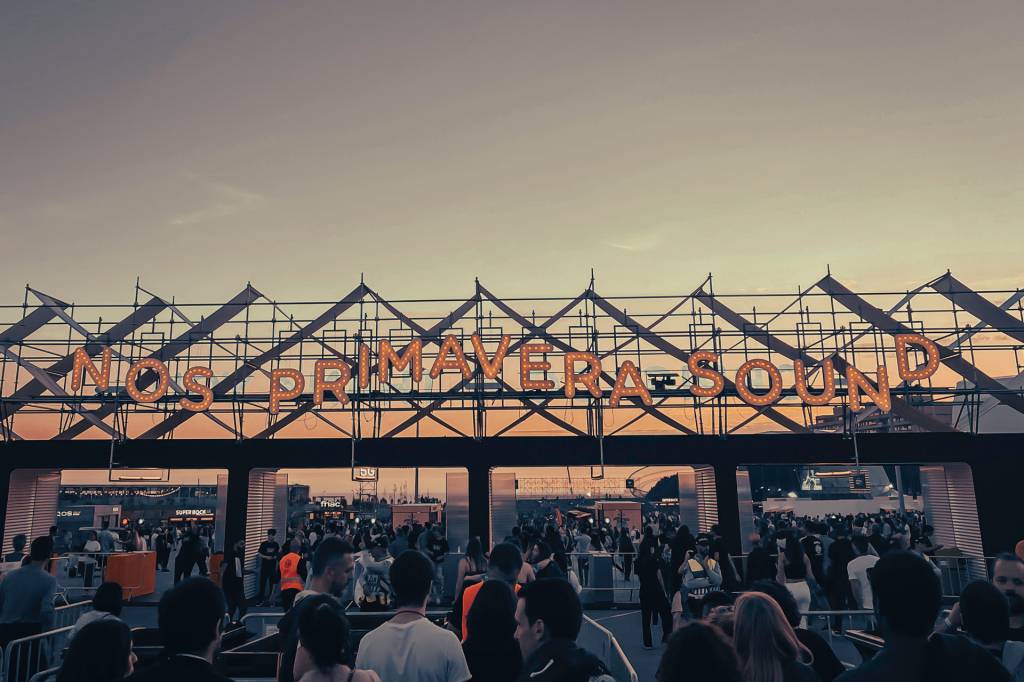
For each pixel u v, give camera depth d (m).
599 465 24.62
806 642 5.08
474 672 4.60
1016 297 26.03
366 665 4.49
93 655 4.31
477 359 25.02
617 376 24.48
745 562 22.50
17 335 26.03
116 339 26.59
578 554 21.81
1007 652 4.38
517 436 24.91
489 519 24.52
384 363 24.66
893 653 3.33
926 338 24.23
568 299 27.95
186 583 3.52
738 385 24.28
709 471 25.33
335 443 24.92
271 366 26.36
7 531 23.98
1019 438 23.95
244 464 24.67
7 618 8.91
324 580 5.64
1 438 24.91
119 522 47.31
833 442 24.33
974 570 23.20
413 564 4.77
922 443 24.09
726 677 2.88
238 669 8.15
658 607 14.66
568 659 3.88
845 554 15.73
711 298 27.34
